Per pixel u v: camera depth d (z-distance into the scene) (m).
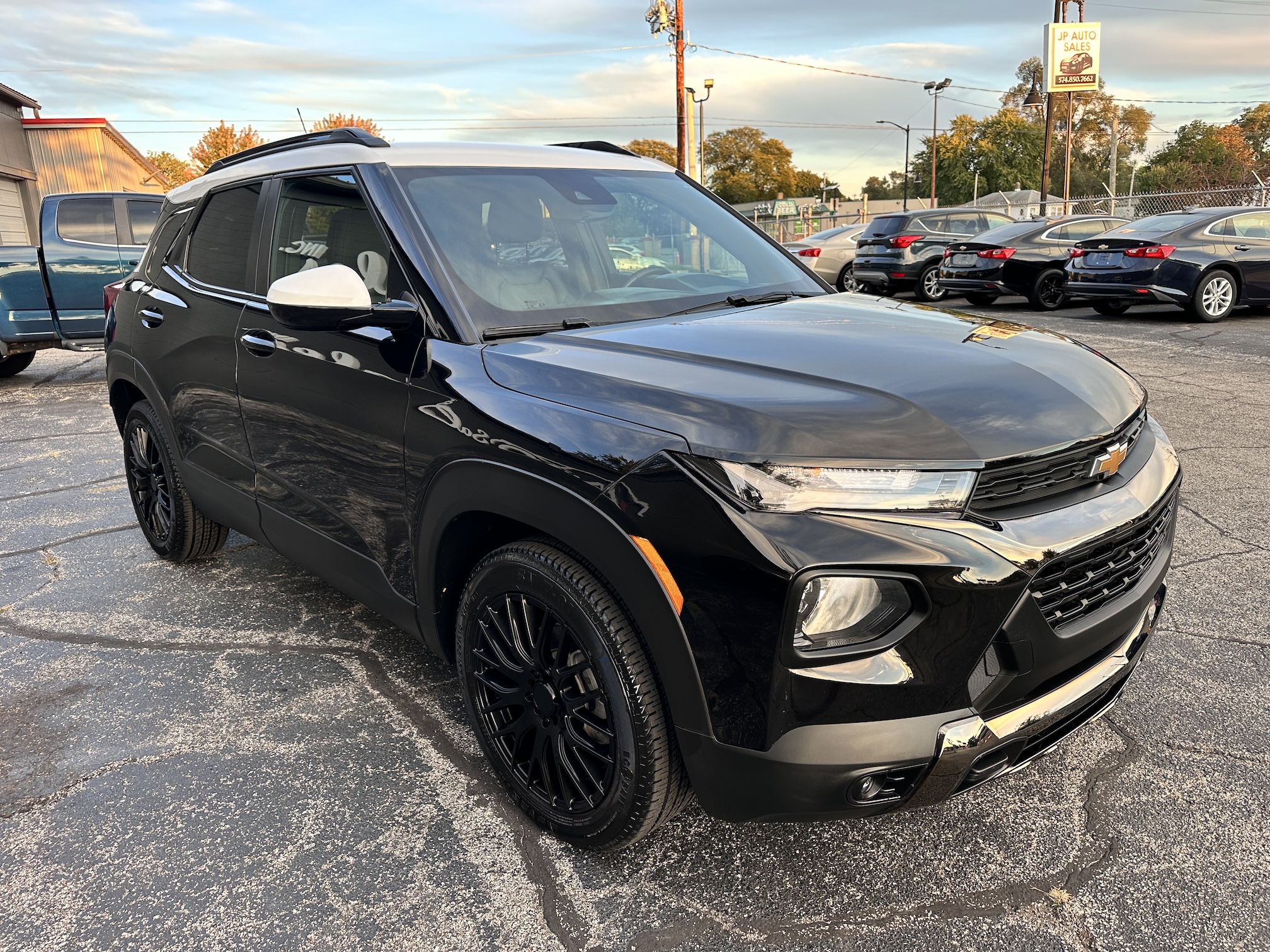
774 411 1.76
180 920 1.98
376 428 2.44
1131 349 9.16
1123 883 2.01
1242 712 2.66
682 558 1.71
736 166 96.12
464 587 2.40
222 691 2.98
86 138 25.86
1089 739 2.56
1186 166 70.19
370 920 1.97
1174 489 2.14
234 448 3.21
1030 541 1.72
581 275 2.62
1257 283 11.32
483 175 2.76
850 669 1.65
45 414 7.88
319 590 3.81
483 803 2.37
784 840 2.19
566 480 1.89
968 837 2.18
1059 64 30.61
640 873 2.09
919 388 1.88
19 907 2.03
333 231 2.72
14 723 2.81
